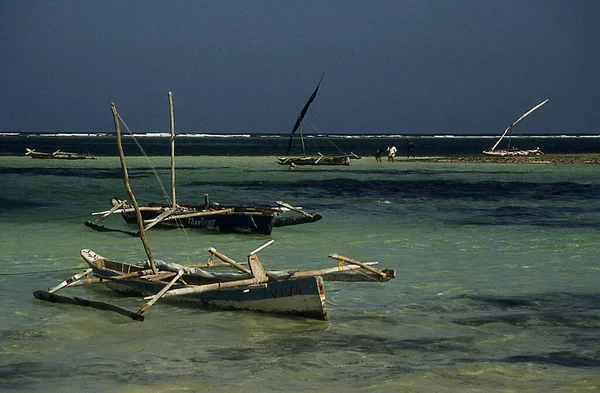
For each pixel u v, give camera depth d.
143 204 44.47
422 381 12.88
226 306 18.14
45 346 15.16
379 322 16.89
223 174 74.81
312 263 24.70
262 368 13.64
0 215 38.47
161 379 13.02
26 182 60.88
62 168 82.12
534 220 36.38
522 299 19.14
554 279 21.64
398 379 12.98
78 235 31.55
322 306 16.56
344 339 15.55
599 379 12.95
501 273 22.61
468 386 12.63
